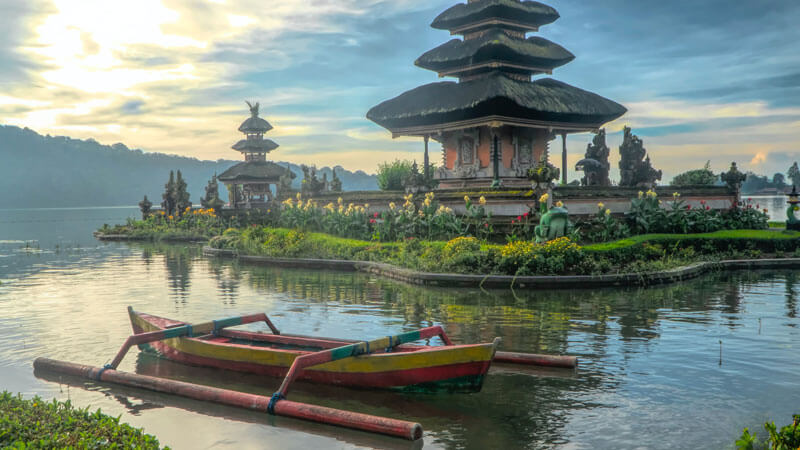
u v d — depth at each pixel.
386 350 10.14
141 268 27.88
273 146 65.00
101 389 10.00
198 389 9.34
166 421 8.55
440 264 21.97
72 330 14.33
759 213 32.25
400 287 20.44
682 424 8.00
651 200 28.52
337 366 9.91
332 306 16.95
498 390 9.52
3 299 18.91
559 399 9.05
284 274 24.81
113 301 18.39
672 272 20.66
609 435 7.70
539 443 7.51
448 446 7.50
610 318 14.62
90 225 88.50
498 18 37.16
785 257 25.33
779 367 10.44
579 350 11.70
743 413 8.36
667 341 12.28
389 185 44.25
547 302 16.97
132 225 55.97
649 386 9.55
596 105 38.09
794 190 28.55
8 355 12.11
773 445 5.42
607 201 29.28
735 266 24.08
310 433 8.05
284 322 14.84
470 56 36.09
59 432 6.67
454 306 16.55
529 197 27.00
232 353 10.81
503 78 35.62
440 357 9.03
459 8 38.88
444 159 40.09
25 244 46.06
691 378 9.90
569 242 21.84
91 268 28.14
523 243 21.34
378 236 29.52
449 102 35.38
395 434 7.71
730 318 14.48
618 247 23.08
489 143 37.06
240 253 32.09
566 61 39.22
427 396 9.30
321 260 27.12
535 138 38.41
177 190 58.09
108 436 6.62
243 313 16.17
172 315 16.05
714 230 28.98
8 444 6.33
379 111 39.22
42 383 10.34
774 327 13.46
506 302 17.08
